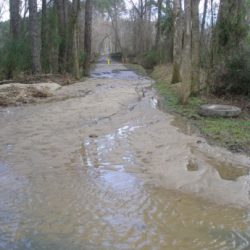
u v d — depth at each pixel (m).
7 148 8.32
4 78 19.91
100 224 4.98
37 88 16.38
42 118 11.45
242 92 13.73
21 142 8.77
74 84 21.09
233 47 14.19
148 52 45.19
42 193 5.96
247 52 13.48
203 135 9.31
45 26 24.02
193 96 14.25
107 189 6.14
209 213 5.35
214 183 6.38
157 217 5.20
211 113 11.12
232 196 5.92
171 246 4.47
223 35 14.17
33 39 21.00
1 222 5.02
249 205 5.63
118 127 10.33
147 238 4.65
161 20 37.09
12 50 20.36
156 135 9.41
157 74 28.03
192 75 14.21
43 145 8.54
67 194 5.93
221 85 14.06
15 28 22.94
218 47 14.30
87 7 29.14
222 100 13.38
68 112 12.38
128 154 7.91
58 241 4.57
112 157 7.72
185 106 13.05
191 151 8.05
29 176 6.68
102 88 19.45
